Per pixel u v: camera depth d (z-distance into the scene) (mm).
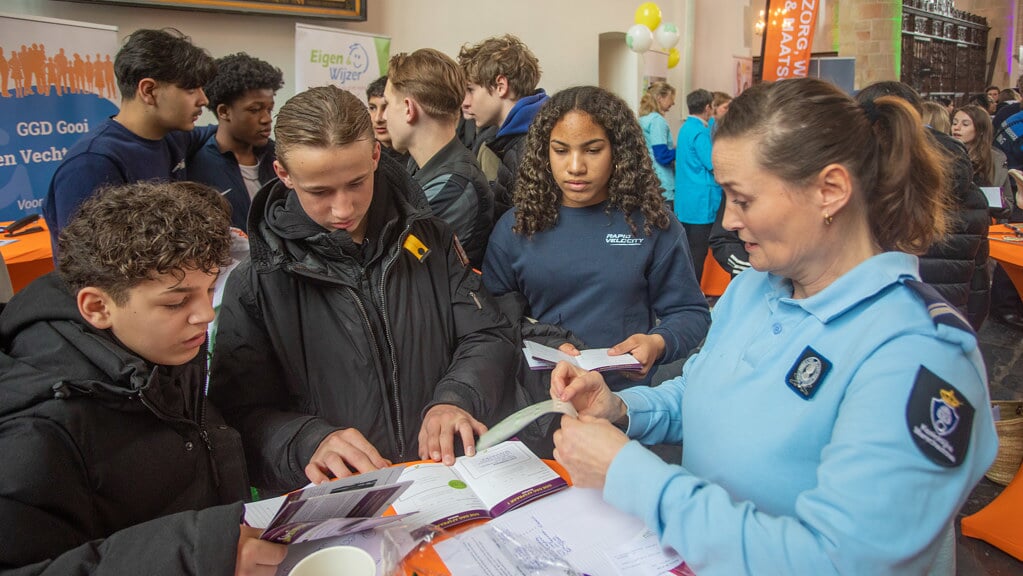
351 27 5418
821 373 859
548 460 1264
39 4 3832
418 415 1529
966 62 15797
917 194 883
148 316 990
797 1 6855
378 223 1489
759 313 1030
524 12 6867
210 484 1203
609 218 1847
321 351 1433
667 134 6066
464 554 969
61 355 977
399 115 2164
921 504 711
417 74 2104
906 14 13141
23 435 907
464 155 2158
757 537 785
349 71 4980
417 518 1055
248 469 1397
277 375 1461
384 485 997
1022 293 3572
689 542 837
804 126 823
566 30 7336
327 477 1221
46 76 3602
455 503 1095
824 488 764
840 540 729
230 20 4625
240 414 1419
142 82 2291
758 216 878
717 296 5312
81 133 3797
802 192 849
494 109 2863
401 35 5812
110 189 1052
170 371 1107
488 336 1634
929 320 787
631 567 944
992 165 4527
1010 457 2678
